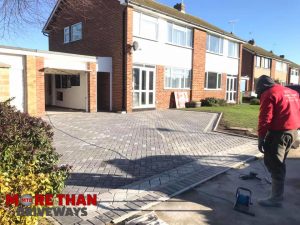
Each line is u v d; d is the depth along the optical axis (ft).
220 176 18.94
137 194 15.51
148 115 50.14
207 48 74.59
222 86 82.23
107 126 37.14
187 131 35.55
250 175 18.63
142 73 57.00
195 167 20.70
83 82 54.54
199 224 12.64
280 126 14.01
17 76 42.32
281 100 13.99
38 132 12.52
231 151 25.77
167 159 22.72
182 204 14.57
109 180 17.75
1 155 10.57
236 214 13.69
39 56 44.21
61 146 26.02
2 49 40.11
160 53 60.39
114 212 13.38
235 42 87.20
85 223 12.33
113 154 23.73
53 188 12.47
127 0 51.21
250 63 118.32
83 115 47.60
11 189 9.82
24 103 43.16
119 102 54.70
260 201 14.83
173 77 64.39
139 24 55.26
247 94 113.09
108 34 56.13
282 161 14.37
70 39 66.90
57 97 63.87
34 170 11.64
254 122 43.37
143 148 26.05
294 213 13.96
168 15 59.26
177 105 64.75
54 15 52.49
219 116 49.78
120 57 54.08
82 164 20.80
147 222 12.26
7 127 11.32
